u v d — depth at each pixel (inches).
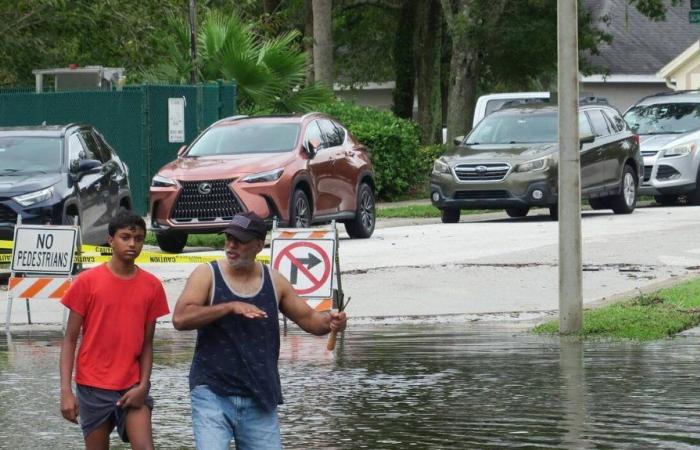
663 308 1087.0
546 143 1941.4
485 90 4261.8
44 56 2476.6
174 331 1091.9
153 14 2514.8
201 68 2377.0
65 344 554.3
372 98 4830.2
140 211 2161.7
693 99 2385.6
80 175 1457.9
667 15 4687.5
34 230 1149.7
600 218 1964.8
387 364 892.6
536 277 1310.3
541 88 4153.5
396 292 1243.8
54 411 760.3
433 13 3516.2
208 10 2608.3
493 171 1902.1
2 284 1414.9
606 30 4544.8
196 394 513.7
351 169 1745.8
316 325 526.6
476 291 1240.8
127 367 553.6
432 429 690.2
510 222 1968.5
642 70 4429.1
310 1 3725.4
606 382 809.5
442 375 846.5
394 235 1787.6
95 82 2228.1
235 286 516.1
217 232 1599.4
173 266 1470.2
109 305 551.5
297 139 1667.1
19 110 2204.7
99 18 2428.6
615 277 1299.2
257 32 2997.0
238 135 1692.9
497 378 831.1
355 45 4448.8
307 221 1630.2
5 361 946.1
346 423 708.7
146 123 2149.4
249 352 513.0
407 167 2679.6
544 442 656.4
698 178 2292.1
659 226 1772.9
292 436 679.7
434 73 3538.4
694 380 811.4
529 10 3275.1
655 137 2314.2
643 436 664.4
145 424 551.2
